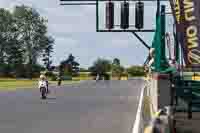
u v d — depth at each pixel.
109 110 40.47
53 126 28.58
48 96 65.56
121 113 37.38
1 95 67.69
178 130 21.12
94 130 26.36
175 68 24.47
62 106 45.75
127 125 28.59
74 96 65.31
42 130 26.58
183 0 23.61
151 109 30.38
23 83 135.00
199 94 23.88
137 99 57.44
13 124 29.70
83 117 34.41
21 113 37.84
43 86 59.66
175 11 23.84
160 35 25.27
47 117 34.47
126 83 145.00
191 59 23.66
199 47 23.38
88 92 78.69
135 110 40.12
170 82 23.62
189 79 23.97
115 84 132.62
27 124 29.66
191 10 23.42
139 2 34.09
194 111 23.97
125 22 34.53
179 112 24.27
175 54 24.70
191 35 23.48
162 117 15.26
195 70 23.69
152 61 31.72
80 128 27.41
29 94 70.81
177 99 24.05
